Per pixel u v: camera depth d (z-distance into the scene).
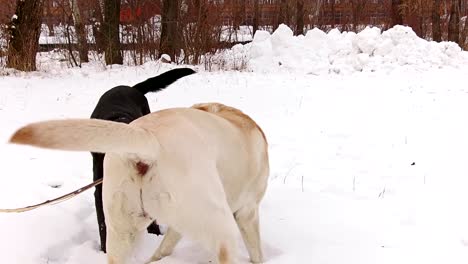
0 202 5.30
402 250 4.50
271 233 4.85
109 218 3.16
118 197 3.08
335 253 4.45
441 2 26.03
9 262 4.15
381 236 4.80
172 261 4.31
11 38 15.27
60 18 24.09
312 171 6.77
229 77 15.56
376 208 5.48
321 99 11.97
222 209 3.16
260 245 4.28
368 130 8.93
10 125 8.37
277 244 4.64
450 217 5.21
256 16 29.42
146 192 3.04
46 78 14.09
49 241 4.49
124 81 14.01
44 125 2.54
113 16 18.48
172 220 3.08
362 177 6.53
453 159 7.21
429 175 6.55
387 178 6.48
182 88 13.10
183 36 19.12
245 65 18.20
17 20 15.16
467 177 6.45
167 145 3.06
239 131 3.87
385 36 18.58
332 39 19.38
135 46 19.91
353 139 8.36
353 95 12.62
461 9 28.67
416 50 18.19
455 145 7.93
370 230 4.92
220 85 13.83
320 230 4.93
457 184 6.19
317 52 18.97
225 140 3.62
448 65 18.16
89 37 22.38
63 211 5.08
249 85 14.00
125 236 3.18
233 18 22.03
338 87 14.00
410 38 18.48
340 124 9.38
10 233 4.53
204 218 3.08
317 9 31.31
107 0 18.39
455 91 13.16
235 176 3.69
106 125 2.75
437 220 5.14
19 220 4.77
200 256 4.40
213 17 19.39
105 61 18.50
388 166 6.97
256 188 4.09
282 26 19.72
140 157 2.98
